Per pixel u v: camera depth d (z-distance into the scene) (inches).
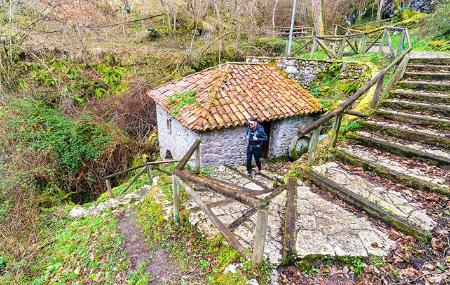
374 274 132.1
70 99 516.7
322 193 193.3
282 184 218.1
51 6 614.9
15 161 366.0
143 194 291.4
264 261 141.8
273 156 379.6
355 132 246.5
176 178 187.6
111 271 192.2
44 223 311.7
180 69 630.5
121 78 602.2
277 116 343.3
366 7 1170.0
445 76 282.0
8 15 603.5
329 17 1094.4
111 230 235.3
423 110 250.1
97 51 617.0
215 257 165.0
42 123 429.4
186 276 163.0
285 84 400.2
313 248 144.7
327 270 137.6
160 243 197.9
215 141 327.9
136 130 539.2
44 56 568.1
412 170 194.1
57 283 202.2
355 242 148.4
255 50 738.2
